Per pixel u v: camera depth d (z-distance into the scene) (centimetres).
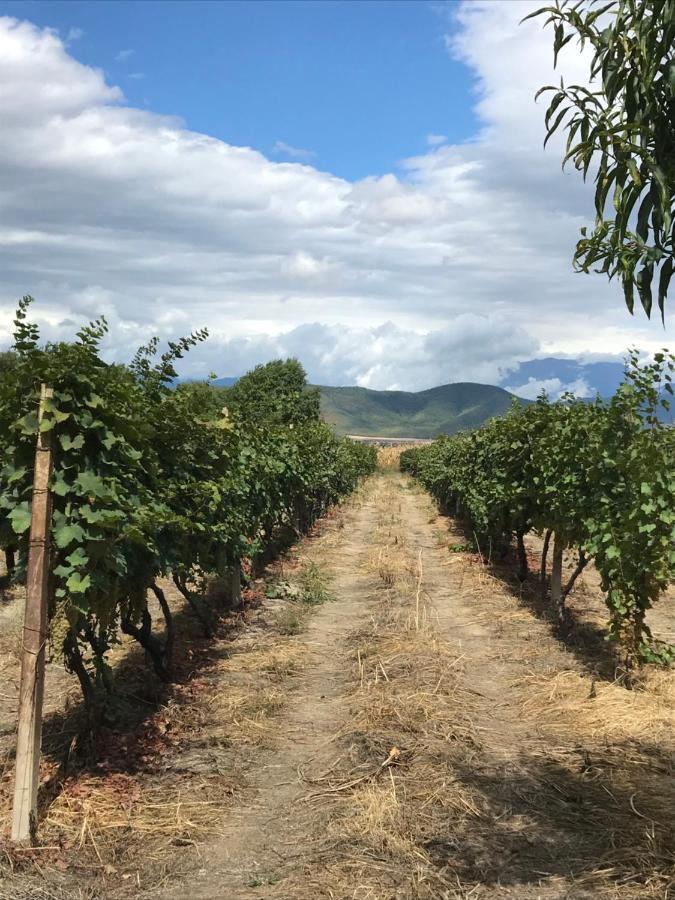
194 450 732
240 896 350
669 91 241
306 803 449
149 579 576
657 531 643
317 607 1059
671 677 669
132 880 366
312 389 5550
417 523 2378
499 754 524
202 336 634
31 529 411
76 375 430
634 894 342
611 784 469
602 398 901
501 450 1215
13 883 360
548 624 933
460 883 357
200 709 613
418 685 668
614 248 249
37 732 406
